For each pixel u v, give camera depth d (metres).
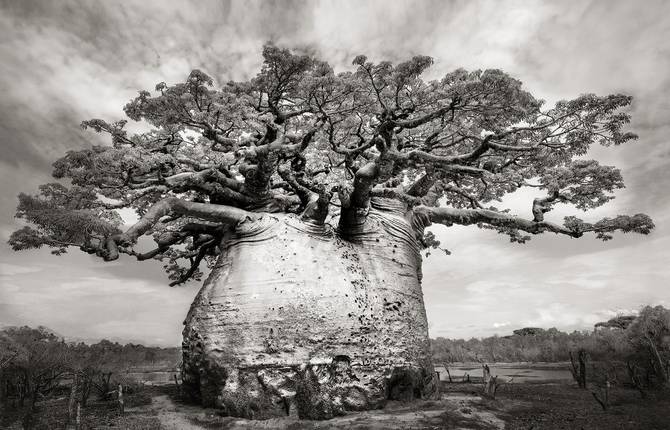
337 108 17.83
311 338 14.63
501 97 13.95
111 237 14.13
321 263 16.47
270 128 17.16
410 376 15.75
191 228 21.30
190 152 19.03
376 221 18.70
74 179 15.47
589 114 14.81
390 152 15.48
